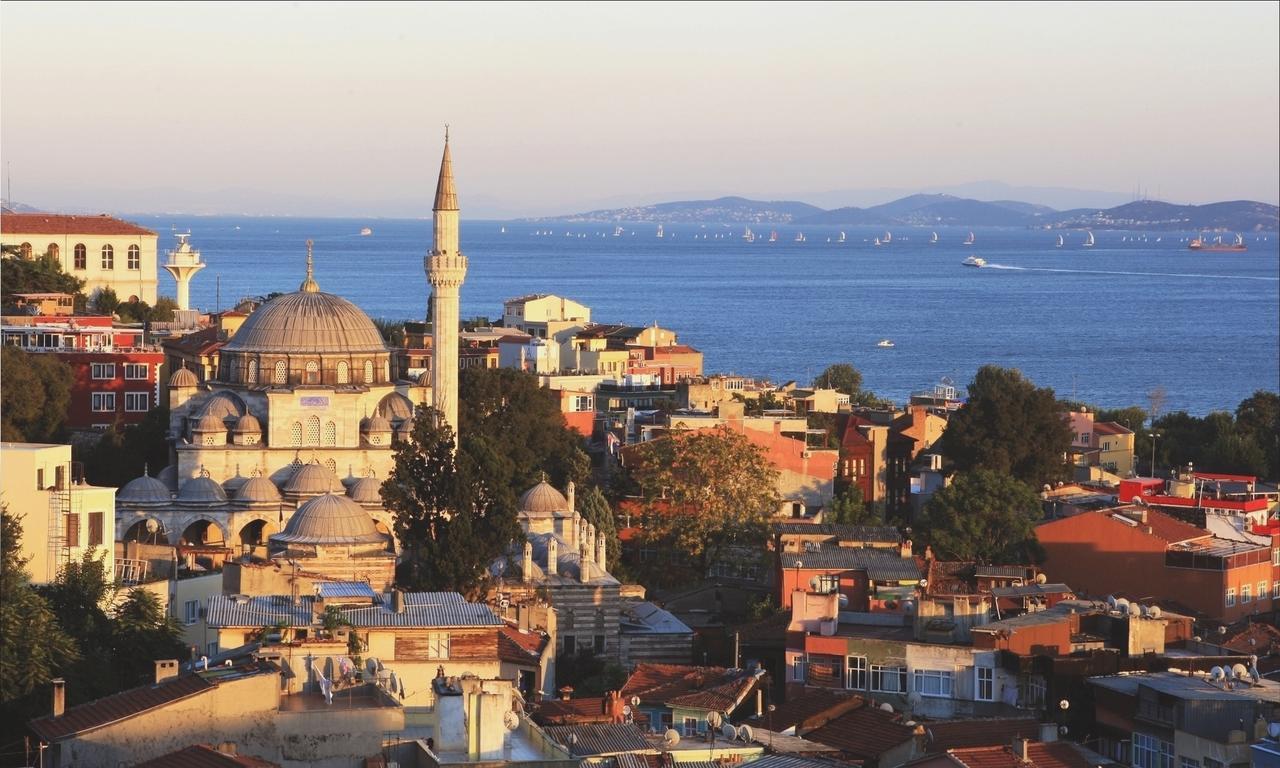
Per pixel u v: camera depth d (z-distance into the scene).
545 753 81.88
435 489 163.38
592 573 162.38
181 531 186.88
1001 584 147.75
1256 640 138.75
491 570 164.62
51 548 129.00
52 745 81.50
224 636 102.00
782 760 91.56
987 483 188.62
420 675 101.12
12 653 100.31
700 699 115.62
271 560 151.38
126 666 113.38
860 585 150.62
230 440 194.00
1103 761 98.00
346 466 195.88
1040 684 115.00
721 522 197.25
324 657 93.44
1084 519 173.38
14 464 129.88
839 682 120.00
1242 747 96.94
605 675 138.38
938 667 117.12
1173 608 160.88
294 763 82.38
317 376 198.12
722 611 182.12
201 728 81.88
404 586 159.00
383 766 79.06
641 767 88.81
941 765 91.25
